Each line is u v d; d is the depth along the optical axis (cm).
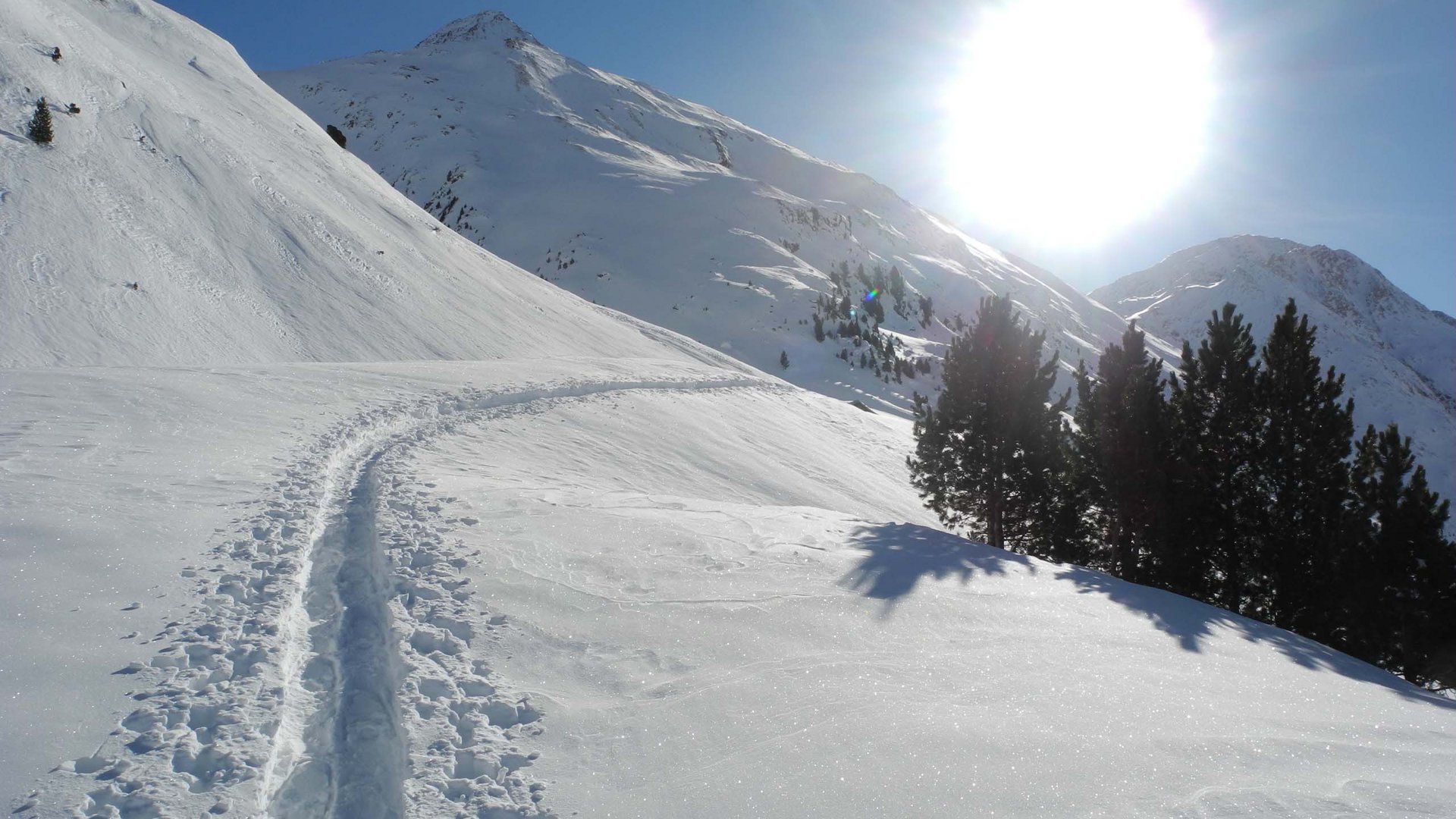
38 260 2161
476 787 470
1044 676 678
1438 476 18550
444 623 692
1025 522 1900
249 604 679
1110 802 471
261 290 2828
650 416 2455
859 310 16288
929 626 792
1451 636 1413
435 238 4781
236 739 488
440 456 1467
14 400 1208
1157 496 1622
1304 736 577
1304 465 1562
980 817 456
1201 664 748
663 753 521
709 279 16712
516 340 3838
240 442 1227
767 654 693
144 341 2131
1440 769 527
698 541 1012
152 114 3409
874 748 534
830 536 1133
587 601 779
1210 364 1697
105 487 895
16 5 3444
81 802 409
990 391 1855
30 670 518
